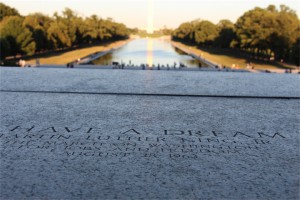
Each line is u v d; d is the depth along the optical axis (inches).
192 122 468.4
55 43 3501.5
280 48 2684.5
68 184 286.0
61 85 748.0
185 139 398.3
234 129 440.1
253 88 755.4
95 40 6063.0
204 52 4352.9
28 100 596.4
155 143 383.6
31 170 311.9
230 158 345.1
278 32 2610.7
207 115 509.0
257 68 2321.6
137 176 301.7
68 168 316.8
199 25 5826.8
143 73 998.4
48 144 377.4
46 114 501.0
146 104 576.7
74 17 4904.0
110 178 297.6
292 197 268.5
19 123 453.4
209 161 336.5
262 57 3368.6
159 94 660.7
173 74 987.9
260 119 493.4
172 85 772.6
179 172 310.8
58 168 316.5
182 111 530.6
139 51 4411.9
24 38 2802.7
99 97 629.9
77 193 271.4
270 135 419.2
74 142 383.6
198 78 908.0
